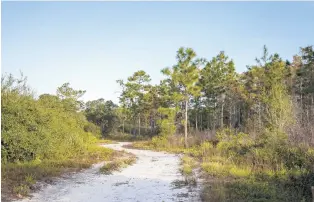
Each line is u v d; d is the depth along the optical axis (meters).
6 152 11.90
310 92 31.06
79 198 8.48
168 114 29.09
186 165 14.48
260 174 10.72
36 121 14.17
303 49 33.81
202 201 8.10
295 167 10.72
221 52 37.75
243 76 37.97
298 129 14.98
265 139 15.05
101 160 16.05
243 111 37.25
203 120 42.12
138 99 46.16
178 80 27.31
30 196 8.14
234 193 8.52
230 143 18.83
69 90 38.03
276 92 18.41
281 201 7.71
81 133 21.28
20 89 15.46
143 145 29.92
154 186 10.27
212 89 37.75
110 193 9.20
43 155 14.18
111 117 55.78
